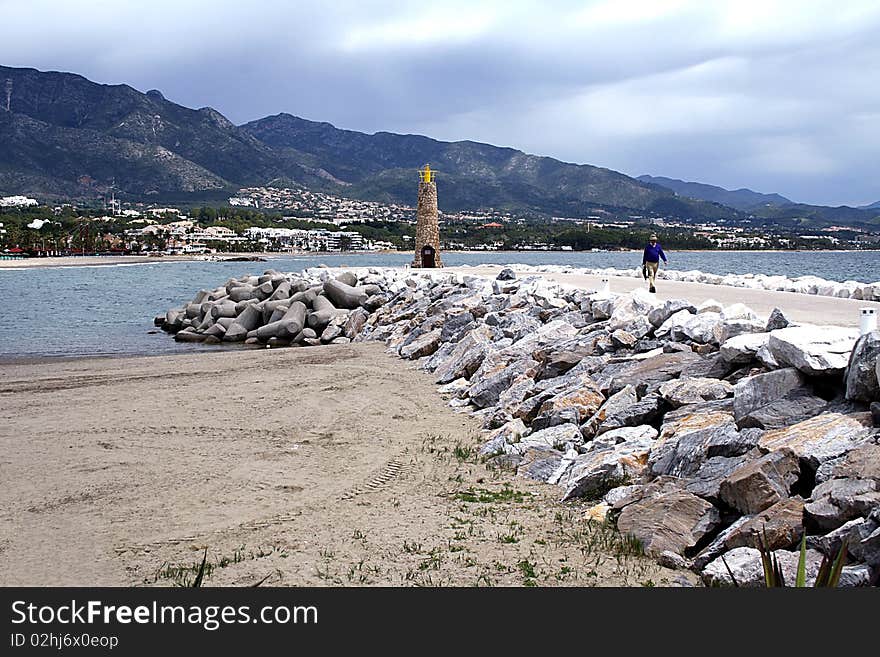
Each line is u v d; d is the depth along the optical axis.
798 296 22.62
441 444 11.47
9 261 117.62
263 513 8.49
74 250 149.25
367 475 9.91
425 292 27.95
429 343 19.84
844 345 8.98
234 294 32.81
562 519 8.17
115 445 11.39
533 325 17.70
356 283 32.94
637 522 7.52
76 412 13.77
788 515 6.65
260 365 19.44
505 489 9.30
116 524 8.16
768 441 7.89
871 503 6.18
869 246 190.38
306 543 7.62
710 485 7.75
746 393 9.22
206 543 7.63
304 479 9.74
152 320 36.00
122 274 85.12
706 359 11.51
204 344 27.34
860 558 6.03
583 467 9.34
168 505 8.76
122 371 18.95
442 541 7.63
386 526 8.08
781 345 9.29
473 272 39.25
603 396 11.57
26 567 7.06
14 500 8.92
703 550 6.95
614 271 38.59
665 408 10.54
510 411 12.38
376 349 22.11
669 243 184.50
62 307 42.72
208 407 14.12
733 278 29.27
